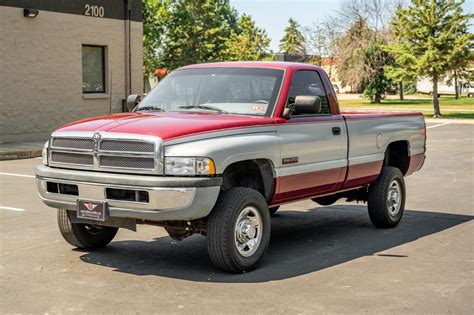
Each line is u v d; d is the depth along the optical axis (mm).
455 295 5961
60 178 6672
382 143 8922
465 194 12180
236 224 6523
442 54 40438
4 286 6195
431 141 24062
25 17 20812
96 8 23188
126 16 24328
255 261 6754
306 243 8211
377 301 5773
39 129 21531
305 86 7773
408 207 10836
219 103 7434
